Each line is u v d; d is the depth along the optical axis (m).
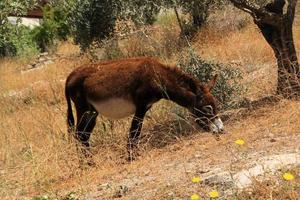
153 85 7.95
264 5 10.08
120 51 17.08
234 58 12.91
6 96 13.97
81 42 18.77
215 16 17.81
